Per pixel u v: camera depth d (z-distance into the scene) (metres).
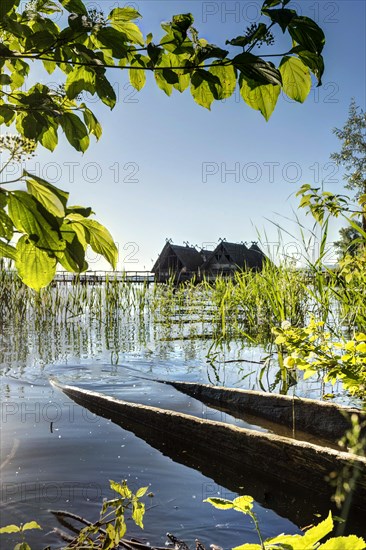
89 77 1.46
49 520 2.29
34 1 1.40
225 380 5.54
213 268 28.28
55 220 1.04
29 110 1.21
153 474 2.91
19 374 5.95
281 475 2.82
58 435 3.58
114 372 6.07
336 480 2.55
